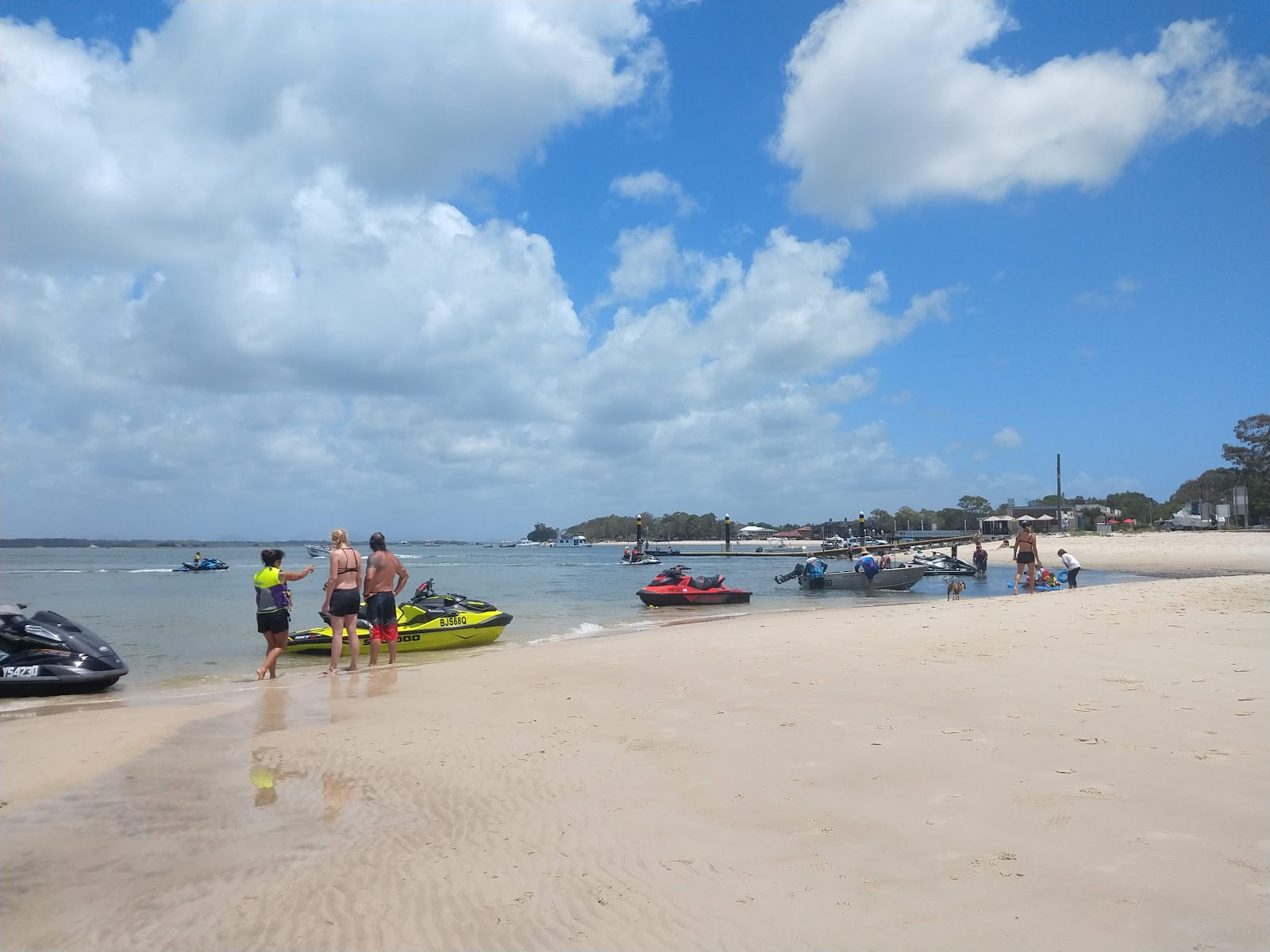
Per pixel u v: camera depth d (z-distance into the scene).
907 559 67.75
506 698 8.57
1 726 7.73
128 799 5.34
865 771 5.23
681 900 3.54
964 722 6.33
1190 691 6.91
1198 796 4.39
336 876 4.02
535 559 106.62
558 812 4.83
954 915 3.22
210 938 3.39
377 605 12.57
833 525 158.75
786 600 27.58
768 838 4.21
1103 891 3.35
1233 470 99.75
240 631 18.80
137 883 3.98
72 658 10.28
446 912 3.57
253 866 4.18
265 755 6.50
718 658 10.43
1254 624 10.81
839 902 3.41
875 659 9.61
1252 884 3.34
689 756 5.88
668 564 77.69
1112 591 17.22
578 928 3.35
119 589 37.25
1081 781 4.75
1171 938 2.96
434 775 5.78
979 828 4.12
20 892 3.88
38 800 5.34
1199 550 60.50
